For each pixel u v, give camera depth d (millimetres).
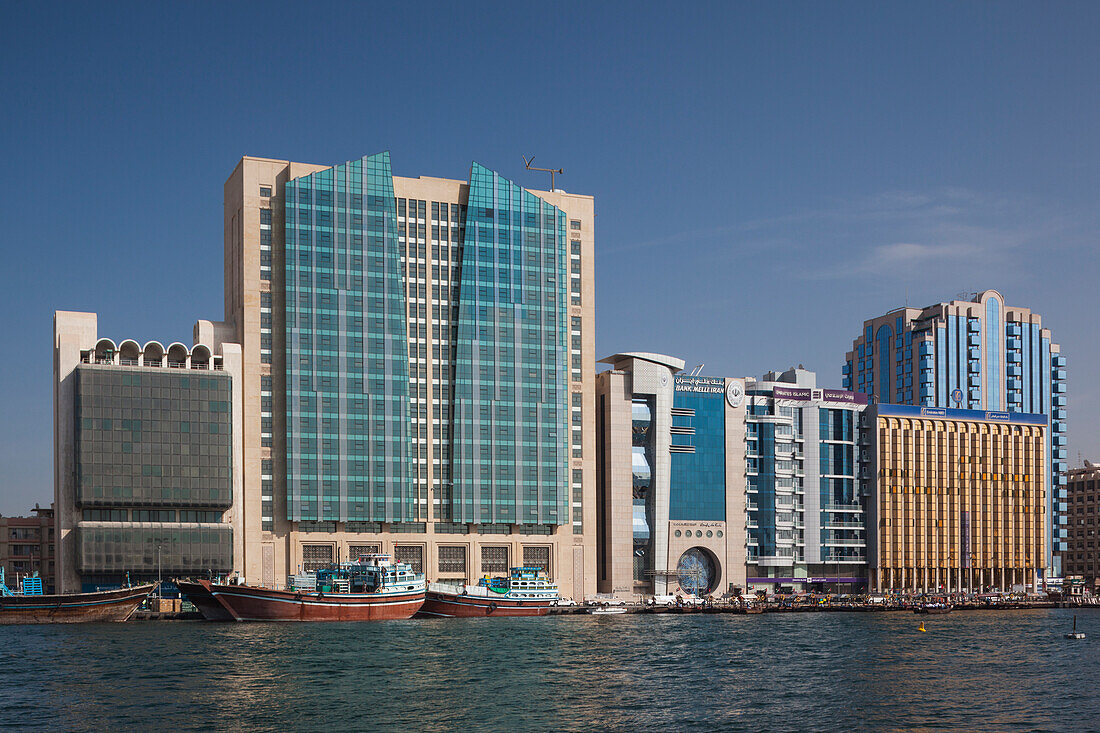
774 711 95750
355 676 114625
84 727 87438
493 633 167625
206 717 91438
